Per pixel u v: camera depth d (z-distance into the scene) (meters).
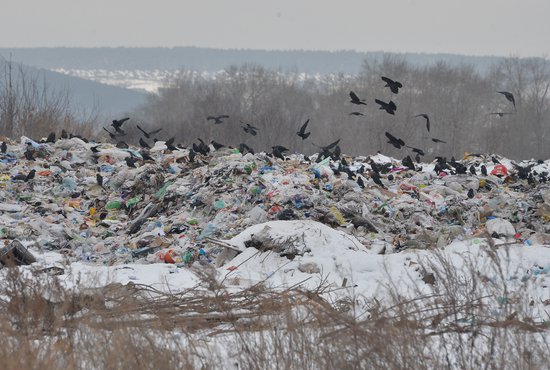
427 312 24.80
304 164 56.28
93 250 43.91
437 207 47.53
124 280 31.44
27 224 45.50
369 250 38.62
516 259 32.50
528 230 43.66
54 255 37.25
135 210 50.31
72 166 57.06
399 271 32.06
